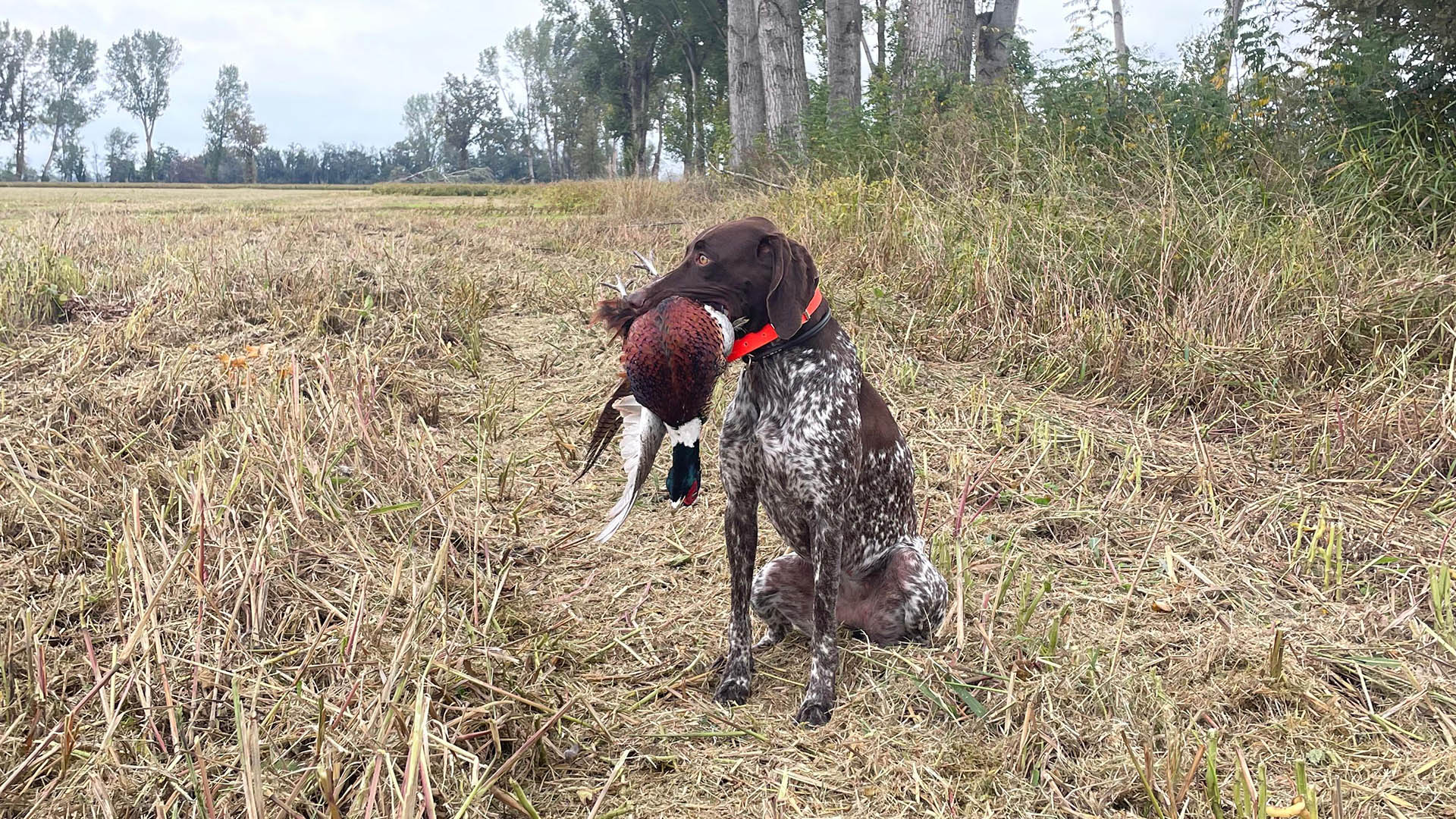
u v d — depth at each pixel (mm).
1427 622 3662
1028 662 3291
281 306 6547
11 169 98125
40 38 96938
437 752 2633
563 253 10469
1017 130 9055
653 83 56250
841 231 8891
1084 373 6219
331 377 5168
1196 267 6871
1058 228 7555
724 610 3812
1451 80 8172
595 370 6371
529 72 87625
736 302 2990
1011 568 3947
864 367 6328
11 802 2410
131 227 11109
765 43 17016
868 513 3457
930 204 8812
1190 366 5977
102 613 3283
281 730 2717
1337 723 2969
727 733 3016
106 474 4156
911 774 2789
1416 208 7445
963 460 5047
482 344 6727
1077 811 2621
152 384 5012
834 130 13531
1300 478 4938
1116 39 18594
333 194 31172
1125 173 8375
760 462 3215
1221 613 3721
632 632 3609
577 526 4484
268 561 3459
